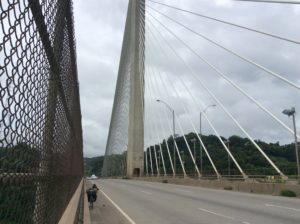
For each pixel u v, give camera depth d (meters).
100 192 34.25
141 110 79.75
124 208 20.73
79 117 13.92
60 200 6.29
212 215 16.91
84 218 12.59
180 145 79.69
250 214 17.11
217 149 69.31
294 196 27.80
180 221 15.23
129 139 81.50
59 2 4.23
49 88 4.01
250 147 66.69
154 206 21.48
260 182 32.91
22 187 2.89
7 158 2.47
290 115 33.69
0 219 2.39
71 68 6.91
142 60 76.75
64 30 4.95
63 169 6.68
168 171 80.00
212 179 46.06
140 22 75.44
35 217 3.43
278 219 15.41
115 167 106.75
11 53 2.43
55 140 4.75
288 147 69.38
